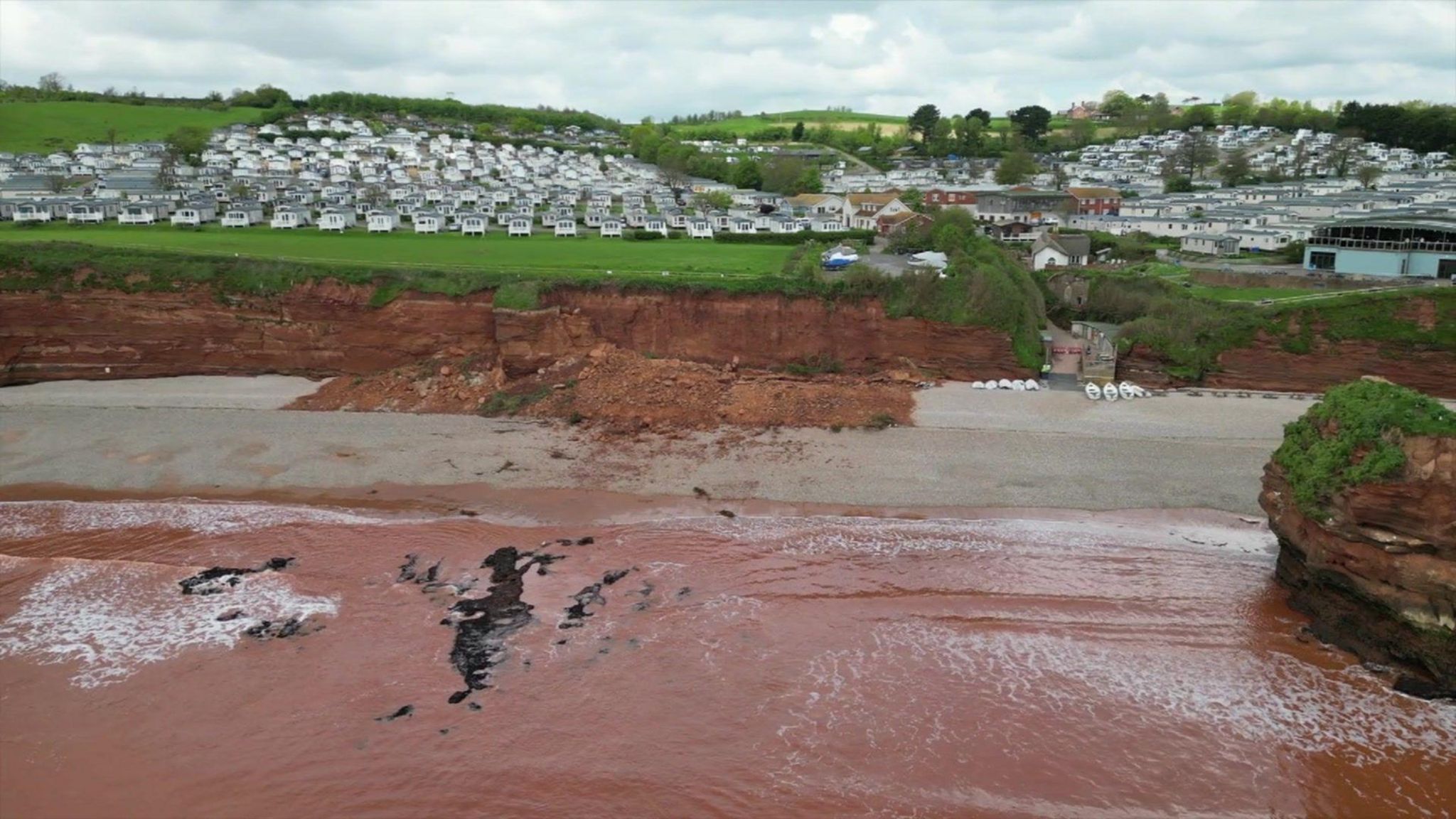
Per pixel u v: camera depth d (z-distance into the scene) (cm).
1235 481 3997
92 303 5391
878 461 4247
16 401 5028
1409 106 19750
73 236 7219
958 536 3588
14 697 2583
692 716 2505
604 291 5516
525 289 5412
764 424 4681
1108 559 3416
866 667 2745
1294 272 7119
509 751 2364
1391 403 2781
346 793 2225
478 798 2208
